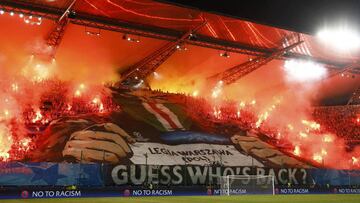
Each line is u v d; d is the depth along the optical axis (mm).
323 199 21078
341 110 50781
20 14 29016
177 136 38906
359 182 33656
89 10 31203
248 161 37438
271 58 41000
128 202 19562
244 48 38625
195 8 28375
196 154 36688
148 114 41250
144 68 42281
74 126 35750
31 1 28438
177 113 42875
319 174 32562
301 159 40656
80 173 26375
